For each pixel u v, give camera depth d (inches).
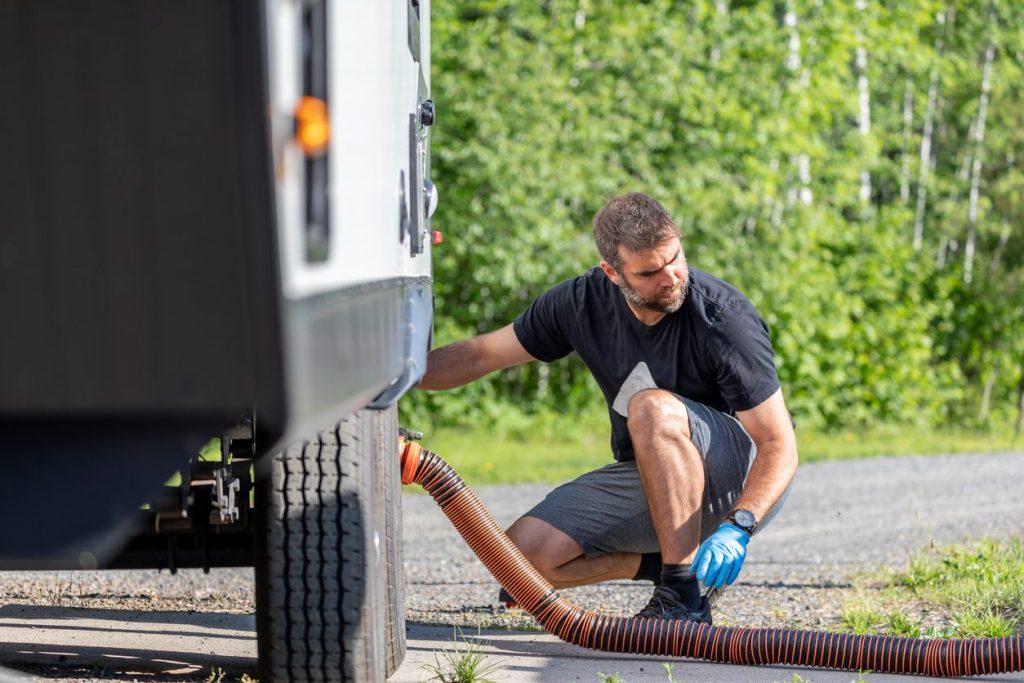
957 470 467.5
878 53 763.4
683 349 163.0
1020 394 818.2
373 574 121.5
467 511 155.1
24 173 69.2
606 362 168.1
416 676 145.1
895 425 741.3
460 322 655.8
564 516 170.6
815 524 326.0
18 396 69.8
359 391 84.6
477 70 625.0
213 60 68.0
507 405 652.1
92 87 68.7
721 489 163.5
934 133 866.1
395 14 110.0
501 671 149.6
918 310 762.2
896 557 262.4
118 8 68.2
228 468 116.3
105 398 69.6
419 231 143.7
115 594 205.9
